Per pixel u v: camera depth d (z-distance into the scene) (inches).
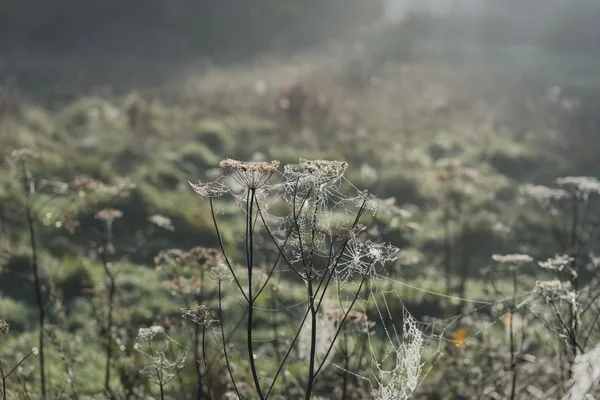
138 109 569.9
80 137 536.7
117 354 181.5
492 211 389.7
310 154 522.0
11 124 473.4
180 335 208.2
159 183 420.8
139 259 299.1
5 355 193.3
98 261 283.0
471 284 283.6
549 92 888.3
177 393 171.3
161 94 781.3
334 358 175.9
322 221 103.9
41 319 167.2
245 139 586.2
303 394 171.3
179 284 164.4
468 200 379.2
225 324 220.7
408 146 590.2
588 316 180.5
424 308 239.5
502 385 173.0
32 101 655.8
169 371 163.0
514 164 568.1
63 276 263.0
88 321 222.4
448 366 187.5
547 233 350.0
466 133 660.1
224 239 326.0
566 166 559.8
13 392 158.7
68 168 386.0
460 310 238.5
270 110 710.5
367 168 435.8
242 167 91.0
